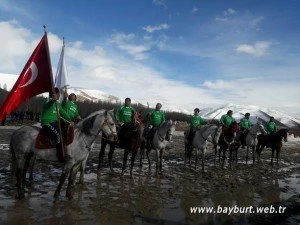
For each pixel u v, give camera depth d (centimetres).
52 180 1122
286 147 3631
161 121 1445
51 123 890
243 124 1938
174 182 1238
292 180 1466
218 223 809
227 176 1442
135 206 893
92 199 923
